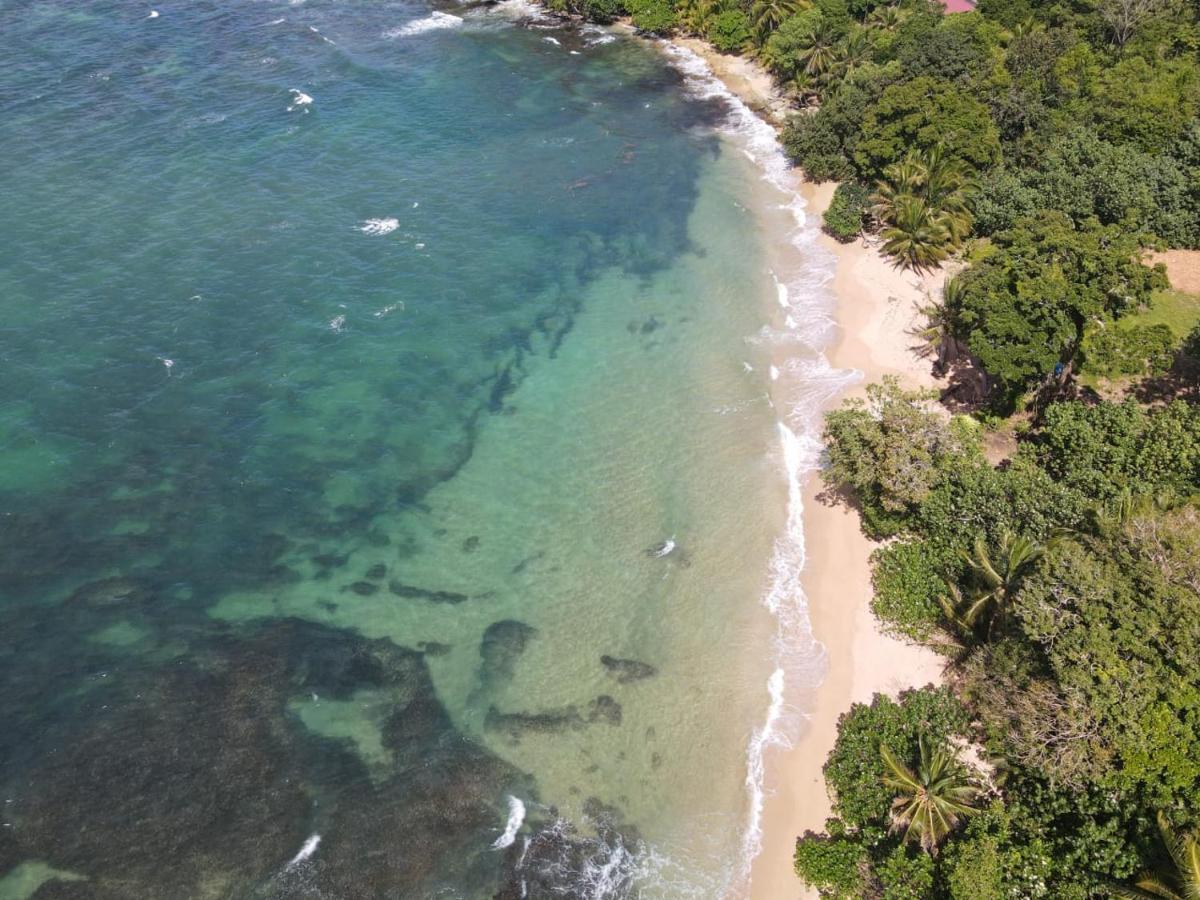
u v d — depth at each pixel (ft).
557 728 149.69
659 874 132.36
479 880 130.72
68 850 130.41
